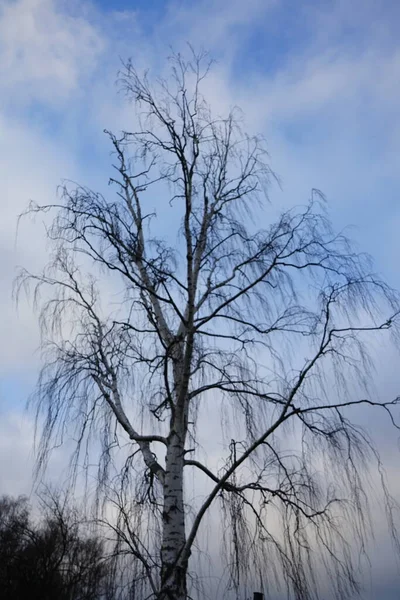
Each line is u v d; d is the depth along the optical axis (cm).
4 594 940
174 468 652
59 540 1002
